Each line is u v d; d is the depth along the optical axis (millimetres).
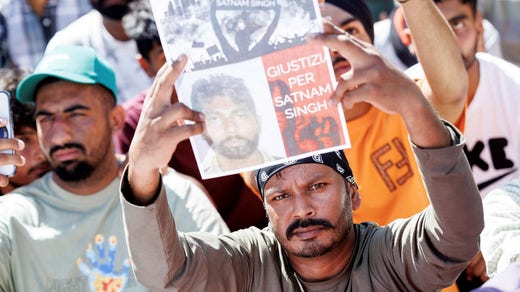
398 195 2998
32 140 3477
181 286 2123
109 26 4551
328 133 1945
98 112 3109
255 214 3369
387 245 2186
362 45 1869
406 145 3016
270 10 1913
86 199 3008
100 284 2873
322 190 2162
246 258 2287
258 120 1963
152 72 4145
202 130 1933
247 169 1988
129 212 2035
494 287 1743
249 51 1932
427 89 3023
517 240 2188
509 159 3324
